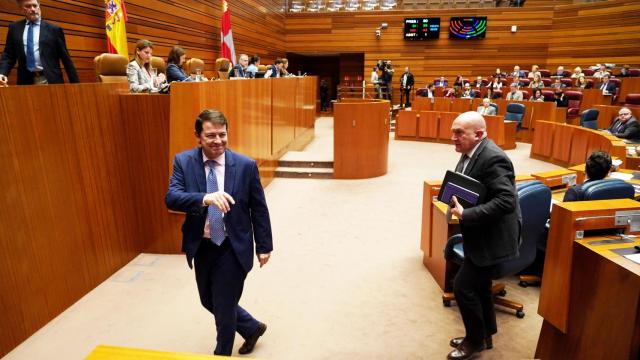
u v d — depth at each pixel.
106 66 4.04
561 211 2.31
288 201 6.00
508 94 11.91
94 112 3.51
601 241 2.25
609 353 2.07
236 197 2.20
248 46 12.35
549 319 2.42
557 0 16.16
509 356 2.63
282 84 7.82
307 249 4.32
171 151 3.83
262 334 2.83
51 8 5.11
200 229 2.16
